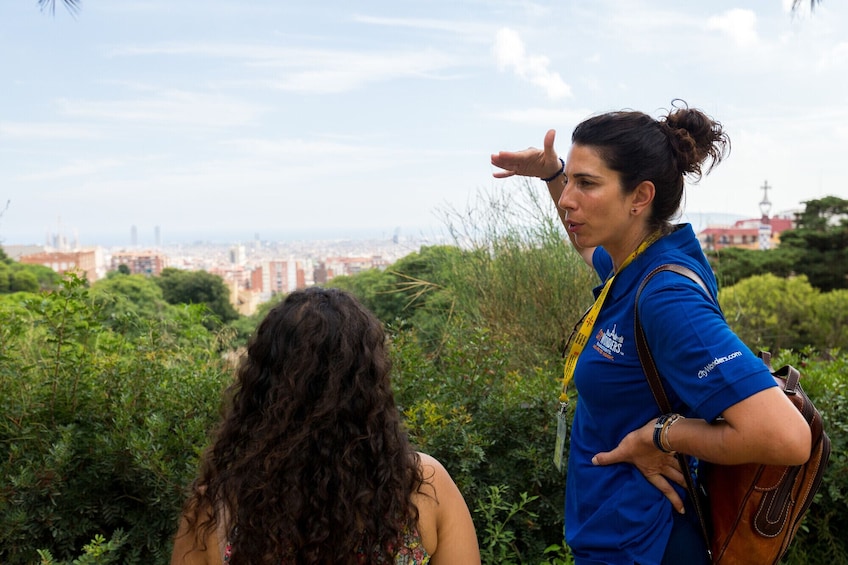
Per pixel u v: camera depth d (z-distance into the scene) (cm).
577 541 180
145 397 296
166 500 259
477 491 293
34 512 253
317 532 127
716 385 147
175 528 261
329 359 131
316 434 129
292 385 129
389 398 138
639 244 176
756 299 1246
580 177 173
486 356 338
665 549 170
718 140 179
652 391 166
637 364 169
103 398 293
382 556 132
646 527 169
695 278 164
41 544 256
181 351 368
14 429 270
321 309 135
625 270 176
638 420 171
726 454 148
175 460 269
